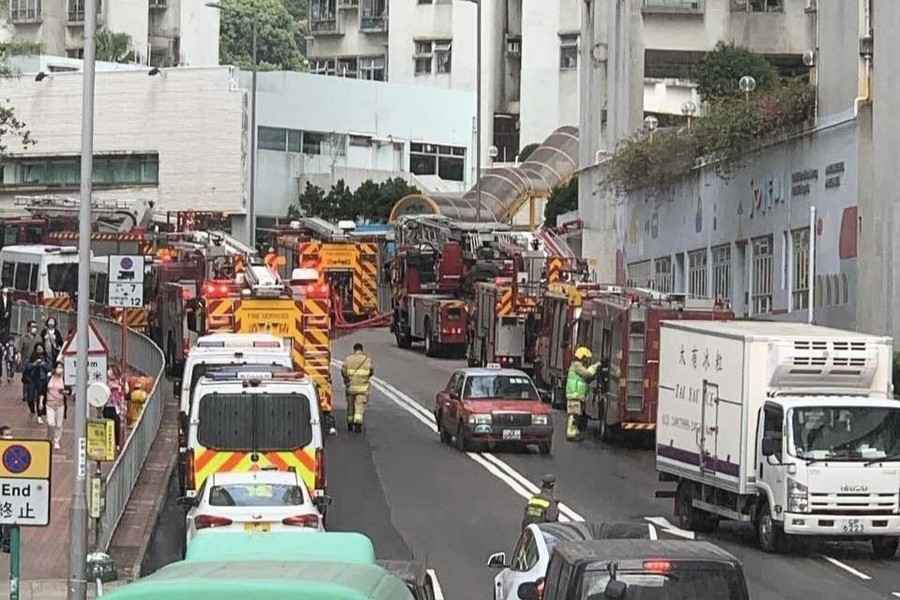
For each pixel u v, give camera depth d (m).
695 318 49.69
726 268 66.44
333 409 58.84
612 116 86.19
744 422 34.31
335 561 13.84
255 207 116.25
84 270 30.22
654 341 49.81
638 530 22.52
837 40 55.75
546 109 134.50
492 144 137.62
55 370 46.16
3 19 129.25
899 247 50.56
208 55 137.00
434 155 131.12
